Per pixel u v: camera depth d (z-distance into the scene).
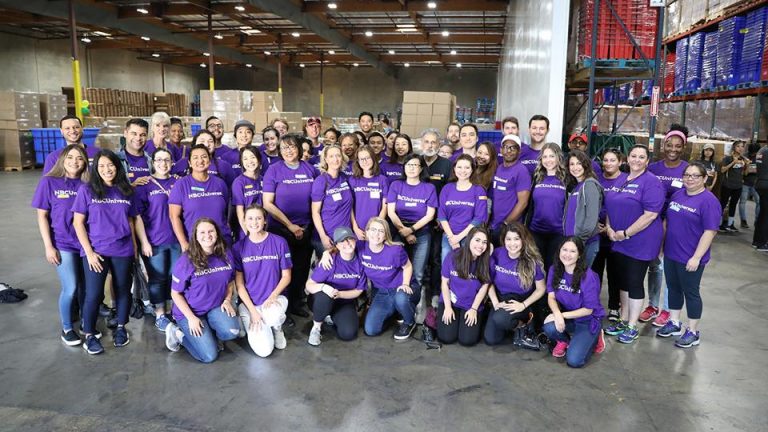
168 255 4.30
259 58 26.02
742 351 4.00
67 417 3.01
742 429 2.95
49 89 20.91
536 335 4.12
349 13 16.70
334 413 3.07
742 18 9.05
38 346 3.98
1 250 6.72
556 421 3.01
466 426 2.95
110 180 3.79
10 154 14.79
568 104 9.91
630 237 4.04
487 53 24.03
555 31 5.92
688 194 3.95
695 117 10.84
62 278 3.94
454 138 5.70
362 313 4.76
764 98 8.50
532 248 3.93
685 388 3.41
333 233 4.42
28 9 13.25
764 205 7.16
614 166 4.19
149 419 2.99
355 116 31.42
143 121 4.35
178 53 25.44
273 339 3.93
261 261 3.93
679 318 4.29
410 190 4.64
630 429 2.93
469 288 4.02
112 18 15.68
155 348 3.98
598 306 3.73
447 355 3.90
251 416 3.03
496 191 4.57
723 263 6.57
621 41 6.15
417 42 20.08
